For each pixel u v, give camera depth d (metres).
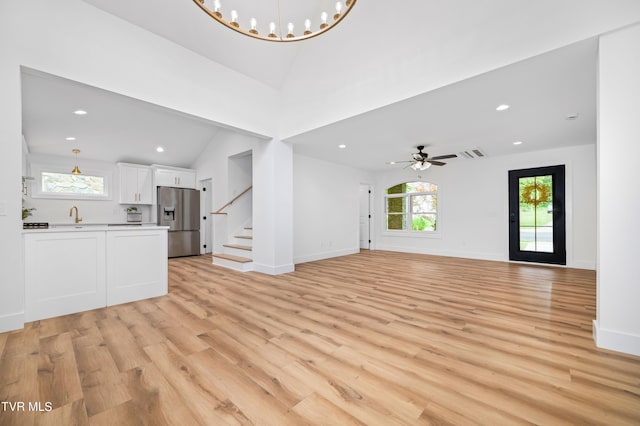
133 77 2.92
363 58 3.30
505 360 1.84
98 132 5.12
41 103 4.03
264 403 1.43
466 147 5.06
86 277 2.85
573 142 4.72
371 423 1.29
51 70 2.43
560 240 5.16
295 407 1.40
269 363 1.82
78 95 4.02
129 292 3.12
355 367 1.77
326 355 1.92
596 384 1.57
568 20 2.01
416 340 2.14
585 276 4.34
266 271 4.64
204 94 3.56
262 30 3.62
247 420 1.31
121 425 1.28
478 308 2.88
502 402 1.43
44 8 2.40
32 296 2.54
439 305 2.98
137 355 1.92
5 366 1.77
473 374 1.68
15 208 2.32
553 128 3.96
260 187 4.77
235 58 3.75
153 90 3.08
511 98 2.92
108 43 2.75
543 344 2.06
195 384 1.59
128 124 5.18
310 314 2.71
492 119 3.57
